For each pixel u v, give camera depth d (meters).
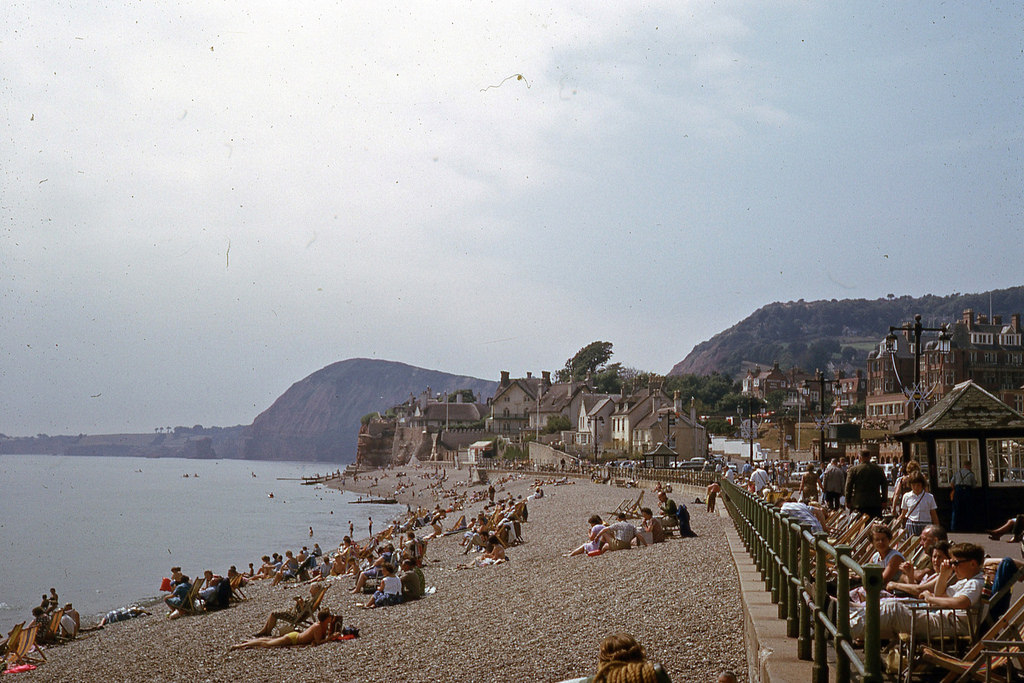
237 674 17.27
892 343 35.19
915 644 7.88
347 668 16.16
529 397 182.88
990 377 130.50
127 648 22.80
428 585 26.20
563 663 13.62
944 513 21.94
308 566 36.44
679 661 11.91
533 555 30.64
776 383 199.00
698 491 54.72
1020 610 7.58
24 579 52.41
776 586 10.79
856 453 64.94
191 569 57.12
